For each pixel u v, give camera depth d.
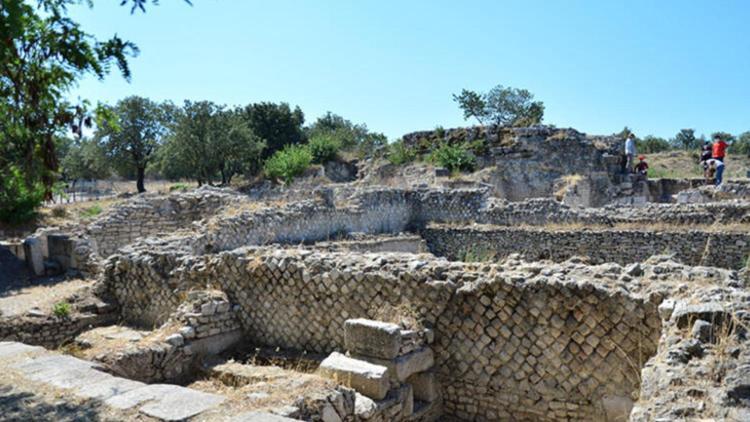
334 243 14.94
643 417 3.55
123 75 4.14
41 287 12.98
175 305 9.38
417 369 6.44
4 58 3.81
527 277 6.35
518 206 19.09
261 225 13.53
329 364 6.11
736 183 18.64
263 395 5.05
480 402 6.54
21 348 6.12
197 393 4.85
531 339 6.22
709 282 5.64
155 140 41.88
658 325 5.45
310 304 7.84
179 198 17.28
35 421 4.22
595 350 5.84
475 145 32.72
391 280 7.14
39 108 4.26
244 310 8.51
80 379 5.14
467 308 6.62
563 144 30.53
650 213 16.97
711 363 3.86
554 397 6.07
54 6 3.97
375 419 5.60
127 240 16.16
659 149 59.59
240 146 40.44
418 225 20.08
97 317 10.14
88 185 47.62
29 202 22.06
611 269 6.35
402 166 34.38
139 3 3.23
